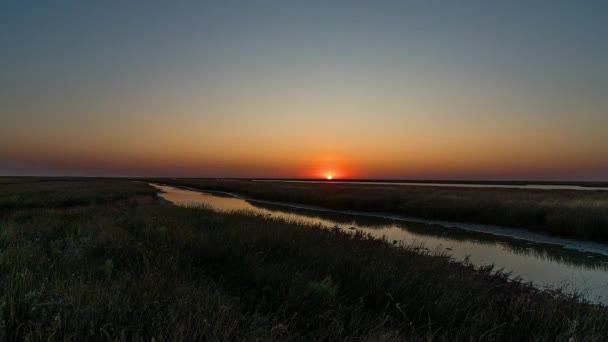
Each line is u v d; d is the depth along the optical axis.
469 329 3.38
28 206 17.42
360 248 6.89
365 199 24.30
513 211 16.55
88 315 2.76
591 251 11.23
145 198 26.50
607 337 3.21
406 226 16.88
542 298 4.39
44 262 4.65
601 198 22.36
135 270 4.56
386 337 2.93
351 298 4.15
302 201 29.41
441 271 5.46
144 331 2.74
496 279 5.29
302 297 3.95
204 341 2.61
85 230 7.74
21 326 2.63
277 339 2.82
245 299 4.07
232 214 13.33
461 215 18.12
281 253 6.31
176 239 6.79
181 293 3.53
